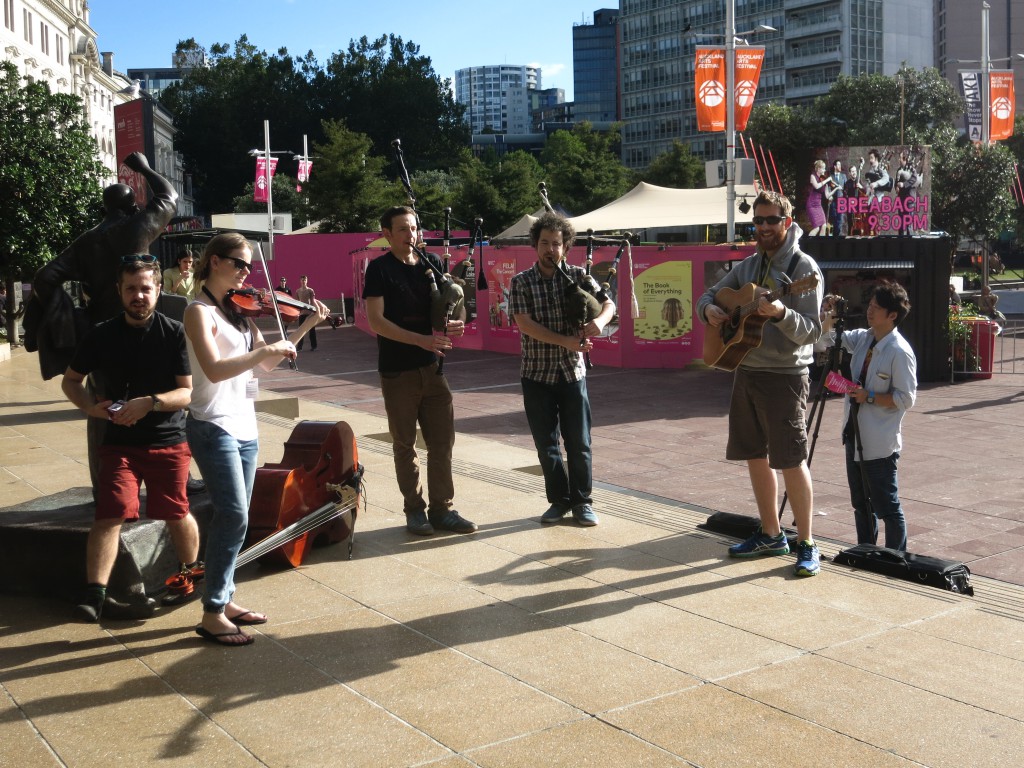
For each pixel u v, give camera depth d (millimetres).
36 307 5566
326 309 4582
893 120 52125
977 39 148500
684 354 17844
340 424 5836
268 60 90125
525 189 44969
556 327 6234
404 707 3729
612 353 18391
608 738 3471
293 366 4613
